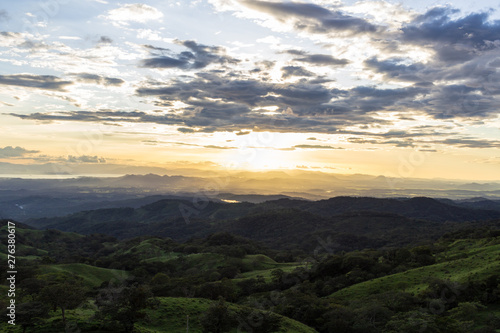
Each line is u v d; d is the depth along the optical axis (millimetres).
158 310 51781
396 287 72312
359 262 94875
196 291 77062
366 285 77062
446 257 93625
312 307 63781
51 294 43094
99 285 100375
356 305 62781
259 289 92625
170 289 80062
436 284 61969
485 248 91000
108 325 42156
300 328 53281
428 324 48406
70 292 44594
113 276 112062
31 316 42219
